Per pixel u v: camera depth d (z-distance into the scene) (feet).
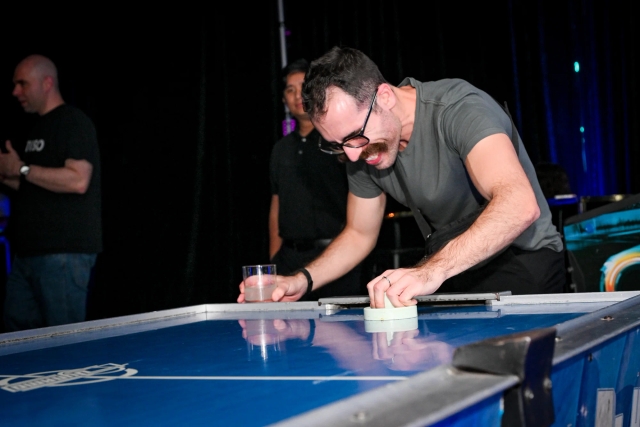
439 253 5.33
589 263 8.86
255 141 17.38
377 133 6.13
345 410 1.93
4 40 15.72
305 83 6.16
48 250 10.88
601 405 3.17
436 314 5.05
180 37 17.20
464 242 5.27
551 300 5.24
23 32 15.92
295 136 11.64
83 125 11.09
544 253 6.98
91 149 11.13
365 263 13.46
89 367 3.81
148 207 17.15
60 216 10.90
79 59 16.58
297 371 3.26
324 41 17.87
